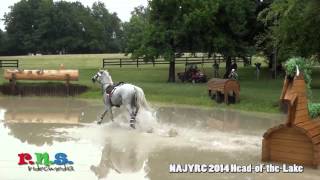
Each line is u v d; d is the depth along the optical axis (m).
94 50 117.00
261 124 20.41
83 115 22.92
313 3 23.48
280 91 29.94
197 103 27.62
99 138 16.69
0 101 29.30
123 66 49.97
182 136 17.25
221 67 48.69
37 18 114.06
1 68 46.91
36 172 12.12
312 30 25.64
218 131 18.45
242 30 37.91
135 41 37.53
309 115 14.37
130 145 15.59
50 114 23.30
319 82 36.34
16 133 17.78
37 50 113.75
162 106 27.06
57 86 32.50
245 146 15.65
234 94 26.75
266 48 38.50
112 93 19.00
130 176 11.90
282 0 27.06
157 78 40.44
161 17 37.16
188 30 36.09
